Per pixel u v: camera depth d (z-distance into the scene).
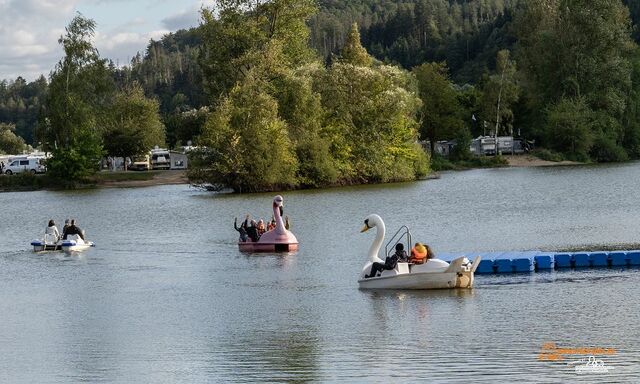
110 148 163.12
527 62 178.00
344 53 145.12
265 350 29.30
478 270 42.38
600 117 156.88
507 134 187.62
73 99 138.88
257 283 42.56
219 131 112.81
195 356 28.94
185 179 139.88
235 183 114.00
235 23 128.62
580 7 156.12
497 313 33.31
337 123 124.56
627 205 76.94
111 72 146.38
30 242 65.31
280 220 54.94
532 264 42.09
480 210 77.44
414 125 137.25
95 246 60.84
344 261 48.88
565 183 109.56
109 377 26.92
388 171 125.94
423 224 67.06
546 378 24.97
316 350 29.03
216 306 37.16
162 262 51.62
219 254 54.28
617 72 155.12
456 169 159.88
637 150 161.12
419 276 38.31
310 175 118.88
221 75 128.38
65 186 137.38
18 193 131.88
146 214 85.94
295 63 134.12
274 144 113.31
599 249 49.84
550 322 31.50
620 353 27.16
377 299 36.97
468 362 26.77
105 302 39.16
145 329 33.25
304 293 39.16
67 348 30.66
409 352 28.23
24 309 38.12
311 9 133.62
